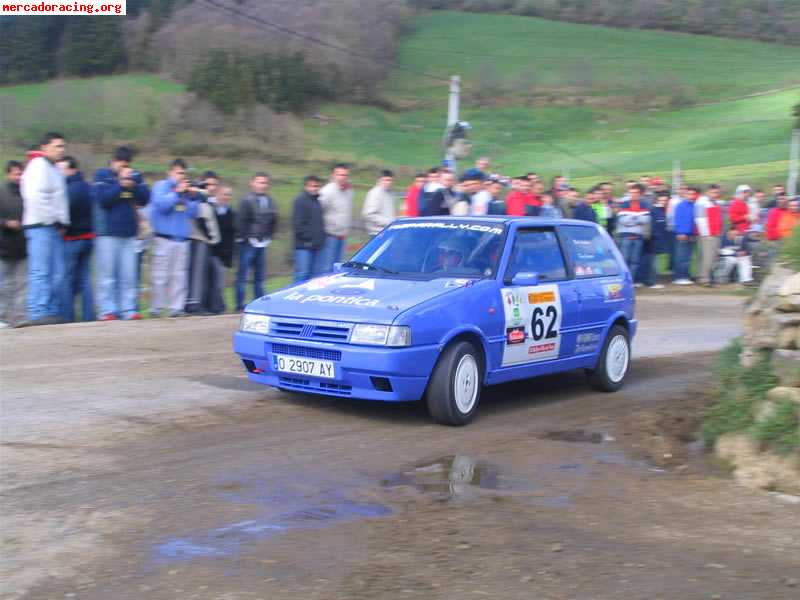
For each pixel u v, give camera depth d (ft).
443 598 13.02
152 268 38.68
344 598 12.91
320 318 22.24
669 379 30.68
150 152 125.90
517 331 24.45
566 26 213.66
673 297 55.21
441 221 26.53
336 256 42.19
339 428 22.07
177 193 38.04
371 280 24.36
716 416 21.74
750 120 170.91
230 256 41.14
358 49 166.81
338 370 21.88
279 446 20.33
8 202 35.09
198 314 39.86
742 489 18.35
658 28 218.79
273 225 42.24
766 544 15.39
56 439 20.07
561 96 186.91
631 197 58.39
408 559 14.33
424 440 21.39
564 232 27.61
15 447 19.36
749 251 61.26
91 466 18.38
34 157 33.94
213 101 142.20
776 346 20.84
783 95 184.65
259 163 132.05
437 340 22.03
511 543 15.11
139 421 21.81
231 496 16.94
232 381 26.58
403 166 138.21
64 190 34.68
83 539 14.73
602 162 151.23
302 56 154.51
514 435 22.30
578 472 19.36
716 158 146.10
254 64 147.23
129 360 28.86
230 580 13.38
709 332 42.04
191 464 18.78
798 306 20.45
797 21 217.97
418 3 198.29
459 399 22.71
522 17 214.28
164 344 31.94
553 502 17.33
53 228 34.45
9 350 29.53
